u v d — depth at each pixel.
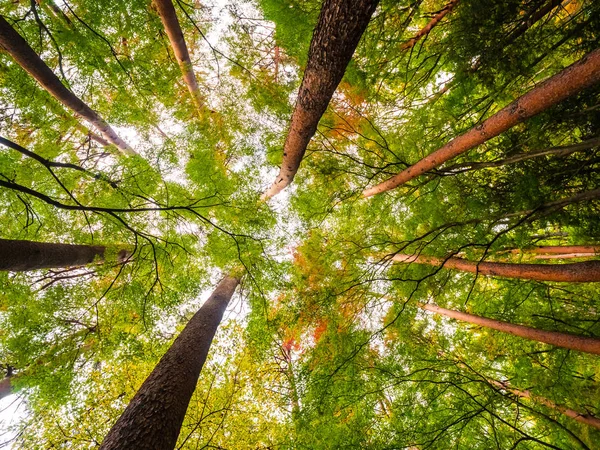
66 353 5.23
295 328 6.99
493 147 4.82
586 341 4.05
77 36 4.73
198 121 5.90
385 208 6.57
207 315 5.70
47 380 4.87
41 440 5.71
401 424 5.27
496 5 3.54
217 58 6.52
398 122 6.30
